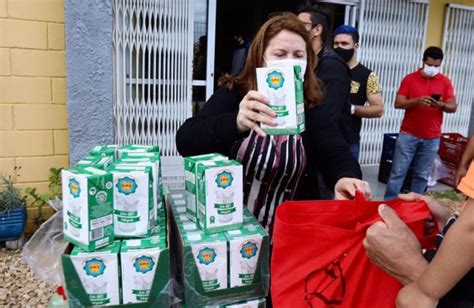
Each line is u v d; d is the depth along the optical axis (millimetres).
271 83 1332
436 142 4957
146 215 1399
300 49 1666
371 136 6219
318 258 1256
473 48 6516
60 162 3914
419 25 6027
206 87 4855
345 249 1230
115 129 4410
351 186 1543
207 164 1462
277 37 1652
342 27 4051
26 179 3828
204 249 1379
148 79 4477
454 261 965
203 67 4809
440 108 4781
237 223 1495
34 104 3736
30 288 3061
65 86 3807
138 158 1617
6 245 3654
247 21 7227
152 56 4453
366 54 5805
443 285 990
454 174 5992
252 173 1733
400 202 1385
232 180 1463
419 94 4750
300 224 1263
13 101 3670
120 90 4352
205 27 4723
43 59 3691
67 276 1298
